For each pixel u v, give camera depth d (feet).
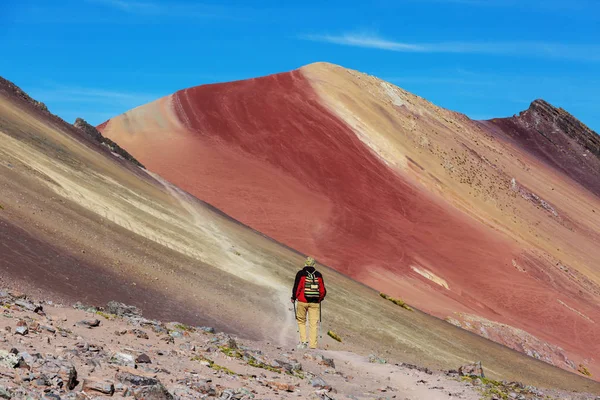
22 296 32.81
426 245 198.70
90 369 21.44
